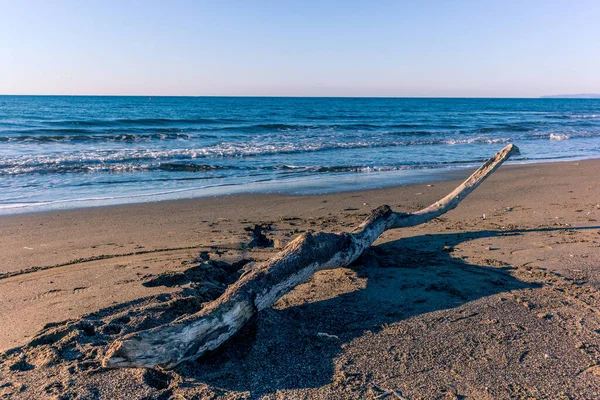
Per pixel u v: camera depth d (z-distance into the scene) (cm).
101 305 355
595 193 860
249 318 307
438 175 1189
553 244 520
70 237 579
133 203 812
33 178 1061
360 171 1255
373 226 492
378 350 296
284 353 291
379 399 246
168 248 522
